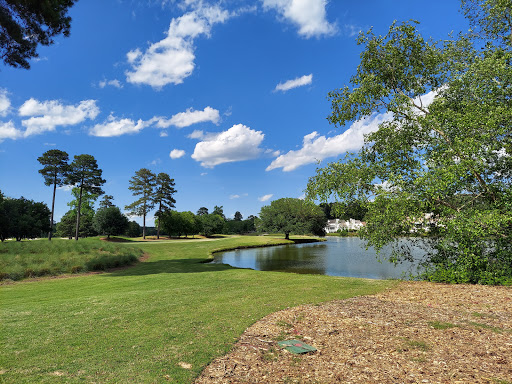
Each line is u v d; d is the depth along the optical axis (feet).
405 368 12.92
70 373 12.72
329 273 66.23
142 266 68.33
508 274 33.78
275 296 28.02
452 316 20.79
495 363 13.25
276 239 189.98
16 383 11.82
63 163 149.59
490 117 34.30
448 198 39.27
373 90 45.24
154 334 17.57
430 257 41.01
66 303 26.32
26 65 40.09
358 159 43.06
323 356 14.37
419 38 43.47
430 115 39.60
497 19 40.52
